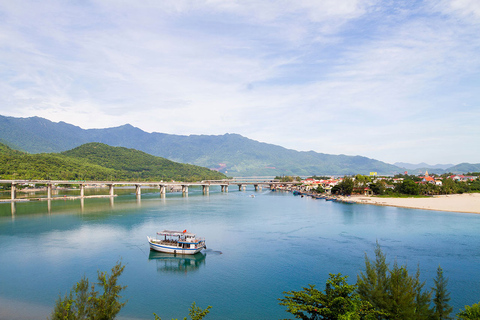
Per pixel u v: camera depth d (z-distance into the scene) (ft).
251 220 487.20
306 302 123.03
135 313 185.16
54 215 524.52
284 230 406.82
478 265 258.57
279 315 181.98
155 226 429.79
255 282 230.89
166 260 281.54
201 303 198.18
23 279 234.58
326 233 386.73
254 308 190.90
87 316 113.80
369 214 555.69
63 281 231.50
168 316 180.96
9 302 198.80
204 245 313.53
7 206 644.27
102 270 254.27
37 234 377.09
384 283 128.36
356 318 106.01
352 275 238.89
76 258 284.61
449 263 264.11
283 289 217.77
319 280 232.12
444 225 436.76
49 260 278.05
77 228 413.39
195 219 494.18
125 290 218.59
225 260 280.92
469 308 130.41
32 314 183.83
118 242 340.39
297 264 267.39
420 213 563.07
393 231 396.57
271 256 290.35
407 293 120.57
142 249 314.55
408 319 114.62
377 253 144.25
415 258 278.67
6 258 282.15
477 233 380.78
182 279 237.86
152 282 232.53
